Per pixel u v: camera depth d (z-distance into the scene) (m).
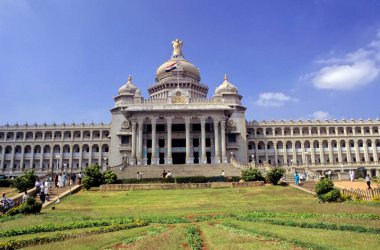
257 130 107.44
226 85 96.94
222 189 45.12
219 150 77.00
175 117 76.69
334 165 101.56
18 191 46.31
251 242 16.58
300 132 107.06
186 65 103.31
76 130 108.38
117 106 91.94
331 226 19.91
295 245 15.70
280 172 48.53
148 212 30.53
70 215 29.30
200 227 21.97
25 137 108.50
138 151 75.25
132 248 15.91
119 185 47.41
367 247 14.77
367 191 34.72
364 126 108.38
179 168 65.00
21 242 17.56
